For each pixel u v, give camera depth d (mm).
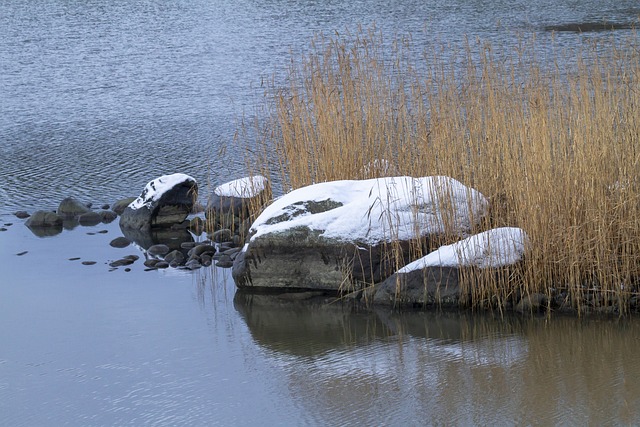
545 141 10984
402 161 13023
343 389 9070
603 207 10789
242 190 15320
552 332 10344
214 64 31500
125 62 33219
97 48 36750
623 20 35031
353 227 11922
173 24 42562
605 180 10922
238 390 9117
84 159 20312
